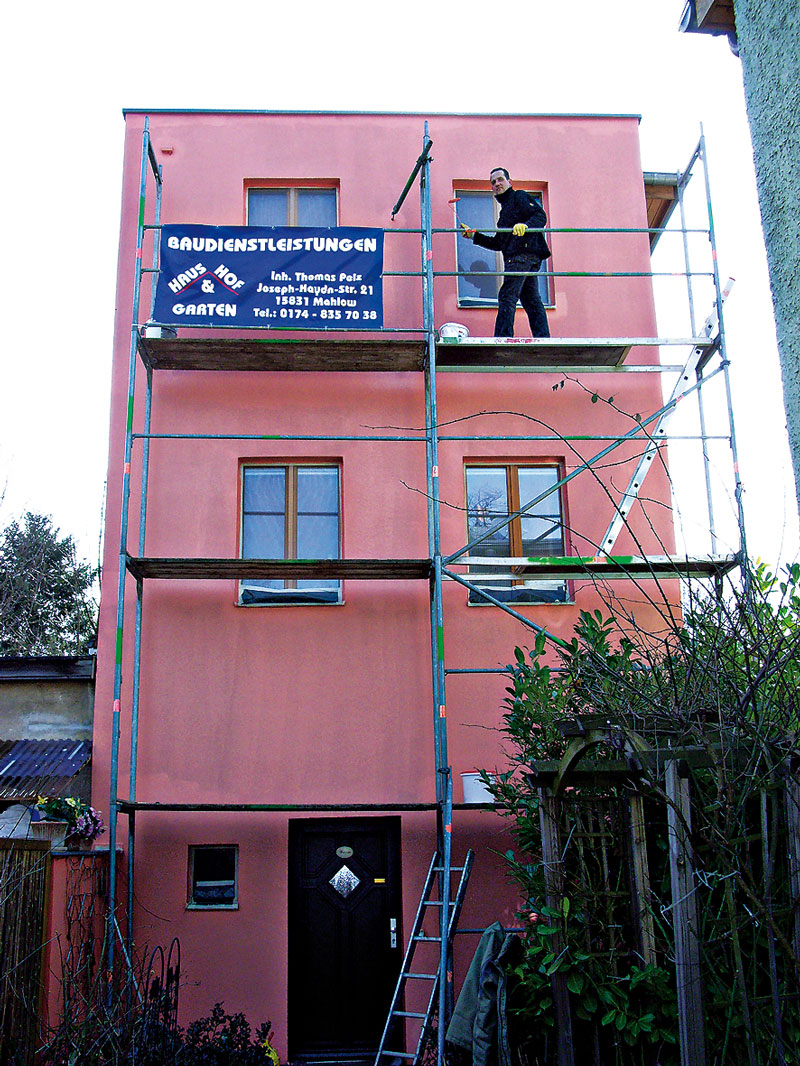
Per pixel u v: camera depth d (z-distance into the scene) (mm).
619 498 11000
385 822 10273
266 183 11773
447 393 11109
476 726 9617
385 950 10016
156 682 10242
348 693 10336
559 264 11656
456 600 10609
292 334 11141
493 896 9883
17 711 10703
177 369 10891
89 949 8773
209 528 10672
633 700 5988
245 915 9812
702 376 11180
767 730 4984
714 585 5707
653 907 6070
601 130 12039
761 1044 5500
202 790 10039
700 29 6039
